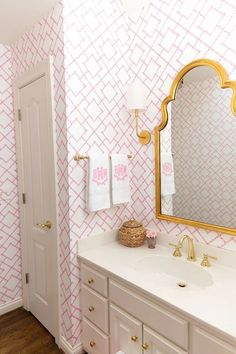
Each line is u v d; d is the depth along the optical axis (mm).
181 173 1659
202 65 1496
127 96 1822
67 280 1751
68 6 1627
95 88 1783
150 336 1249
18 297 2408
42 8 1722
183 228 1678
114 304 1475
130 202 2029
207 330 1009
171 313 1147
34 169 2078
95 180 1718
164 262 1626
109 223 1913
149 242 1779
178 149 1664
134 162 1986
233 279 1312
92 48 1751
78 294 1762
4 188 2279
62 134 1702
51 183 1832
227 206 1441
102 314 1562
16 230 2371
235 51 1366
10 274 2346
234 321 987
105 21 1808
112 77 1874
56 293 1870
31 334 2029
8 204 2312
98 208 1733
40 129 1951
